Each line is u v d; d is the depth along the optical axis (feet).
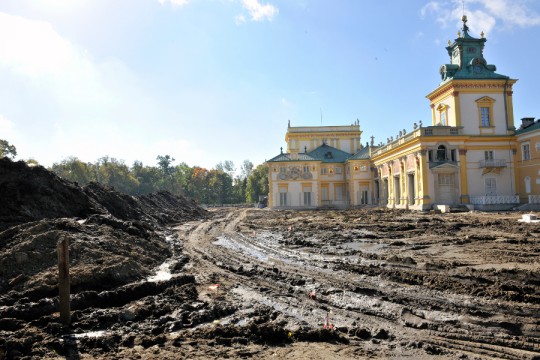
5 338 31.83
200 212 229.66
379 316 38.27
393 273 51.60
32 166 88.43
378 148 263.90
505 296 39.45
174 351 30.48
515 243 73.10
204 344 31.89
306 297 45.34
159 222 146.10
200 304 42.11
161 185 489.26
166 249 79.05
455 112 189.06
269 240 98.37
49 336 33.06
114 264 51.08
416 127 191.72
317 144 310.86
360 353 29.81
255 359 28.89
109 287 47.47
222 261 70.13
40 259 47.88
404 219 130.11
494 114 189.47
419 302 40.50
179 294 45.98
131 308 40.14
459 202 183.32
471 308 37.35
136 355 29.81
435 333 33.40
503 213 148.36
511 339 31.22
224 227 141.69
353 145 309.83
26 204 77.10
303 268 60.80
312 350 30.48
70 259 50.75
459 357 28.76
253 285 51.70
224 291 48.78
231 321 37.65
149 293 47.11
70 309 39.22
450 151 185.78
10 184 78.48
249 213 229.25
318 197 268.00
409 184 202.49
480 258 59.47
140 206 144.97
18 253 46.57
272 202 267.59
